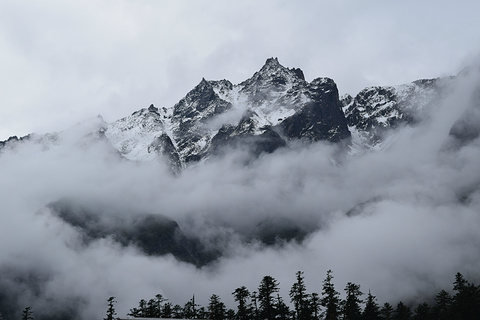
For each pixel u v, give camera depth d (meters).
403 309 166.12
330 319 160.75
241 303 166.75
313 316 163.88
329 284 171.38
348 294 168.38
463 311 150.00
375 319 160.62
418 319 164.88
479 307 147.38
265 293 165.75
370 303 164.50
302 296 165.50
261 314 163.38
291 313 163.50
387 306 168.62
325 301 163.75
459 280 159.12
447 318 153.88
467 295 150.88
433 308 165.75
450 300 163.00
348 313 161.62
